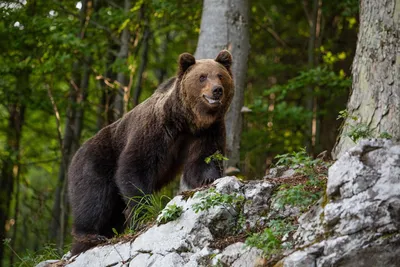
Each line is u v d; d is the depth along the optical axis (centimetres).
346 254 817
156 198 1229
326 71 2192
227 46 1641
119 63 2275
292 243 887
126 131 1294
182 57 1244
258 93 2827
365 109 1190
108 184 1304
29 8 2428
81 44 2219
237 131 1655
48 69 2230
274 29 2788
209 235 980
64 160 2417
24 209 3212
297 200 936
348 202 846
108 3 2653
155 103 1241
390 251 812
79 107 2483
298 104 2617
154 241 1039
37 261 1343
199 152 1241
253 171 2478
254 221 977
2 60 2478
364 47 1210
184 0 2394
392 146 869
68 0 2545
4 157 2580
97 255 1133
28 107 2591
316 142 2356
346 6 2377
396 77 1159
